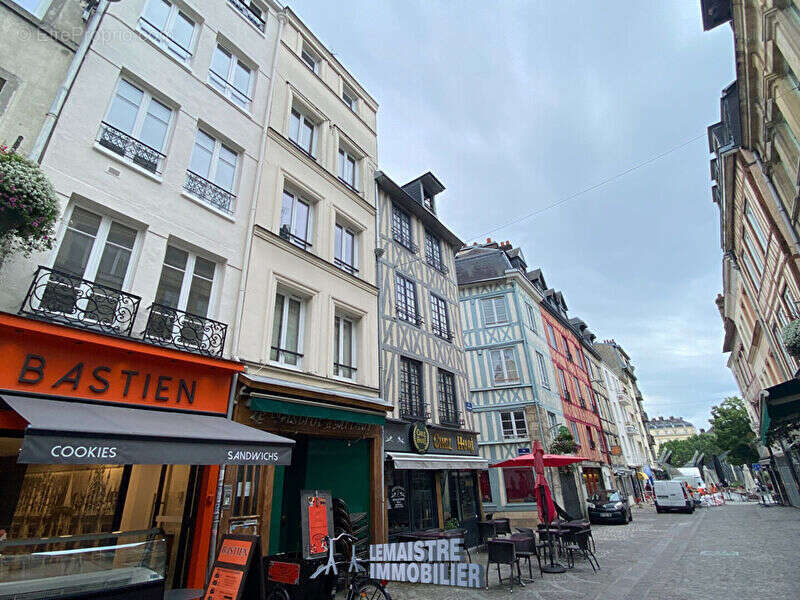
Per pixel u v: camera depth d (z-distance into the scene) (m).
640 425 43.72
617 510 16.84
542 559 8.77
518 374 17.14
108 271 5.28
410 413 9.82
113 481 5.27
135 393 4.86
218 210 6.70
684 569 7.26
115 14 6.03
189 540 5.18
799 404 7.32
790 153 7.67
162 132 6.41
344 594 5.98
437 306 12.62
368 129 11.91
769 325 14.23
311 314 7.93
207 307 6.32
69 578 2.99
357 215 10.13
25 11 5.11
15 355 4.07
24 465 5.36
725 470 63.34
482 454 16.62
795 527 12.12
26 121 4.80
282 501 6.46
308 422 6.85
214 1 7.88
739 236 14.19
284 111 8.86
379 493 7.98
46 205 3.72
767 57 7.09
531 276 22.58
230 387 5.90
